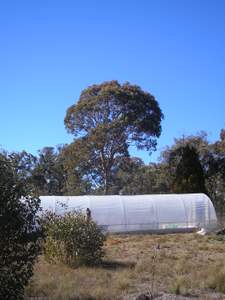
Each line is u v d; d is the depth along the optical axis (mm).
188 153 48938
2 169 11180
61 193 77750
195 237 33719
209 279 14898
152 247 27391
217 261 20375
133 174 71375
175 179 49156
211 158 63906
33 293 13156
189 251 25031
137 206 40875
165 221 40812
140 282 15484
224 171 63469
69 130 69000
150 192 70875
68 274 16656
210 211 41906
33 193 11445
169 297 12891
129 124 67062
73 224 19438
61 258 19281
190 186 47781
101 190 68188
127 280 15305
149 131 68500
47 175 80312
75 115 68062
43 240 11727
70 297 12836
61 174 80938
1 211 10797
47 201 38406
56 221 19469
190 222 41250
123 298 12891
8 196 10938
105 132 65500
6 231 10891
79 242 19328
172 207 41406
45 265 18938
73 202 39688
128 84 69062
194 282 14859
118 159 68062
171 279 15945
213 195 61625
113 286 14516
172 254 23391
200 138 68375
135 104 67750
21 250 11148
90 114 67688
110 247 27422
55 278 15523
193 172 48375
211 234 36219
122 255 23469
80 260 19297
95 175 69062
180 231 40938
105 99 67000
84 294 13055
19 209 11094
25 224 11195
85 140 66750
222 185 62719
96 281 15438
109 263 20297
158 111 69625
